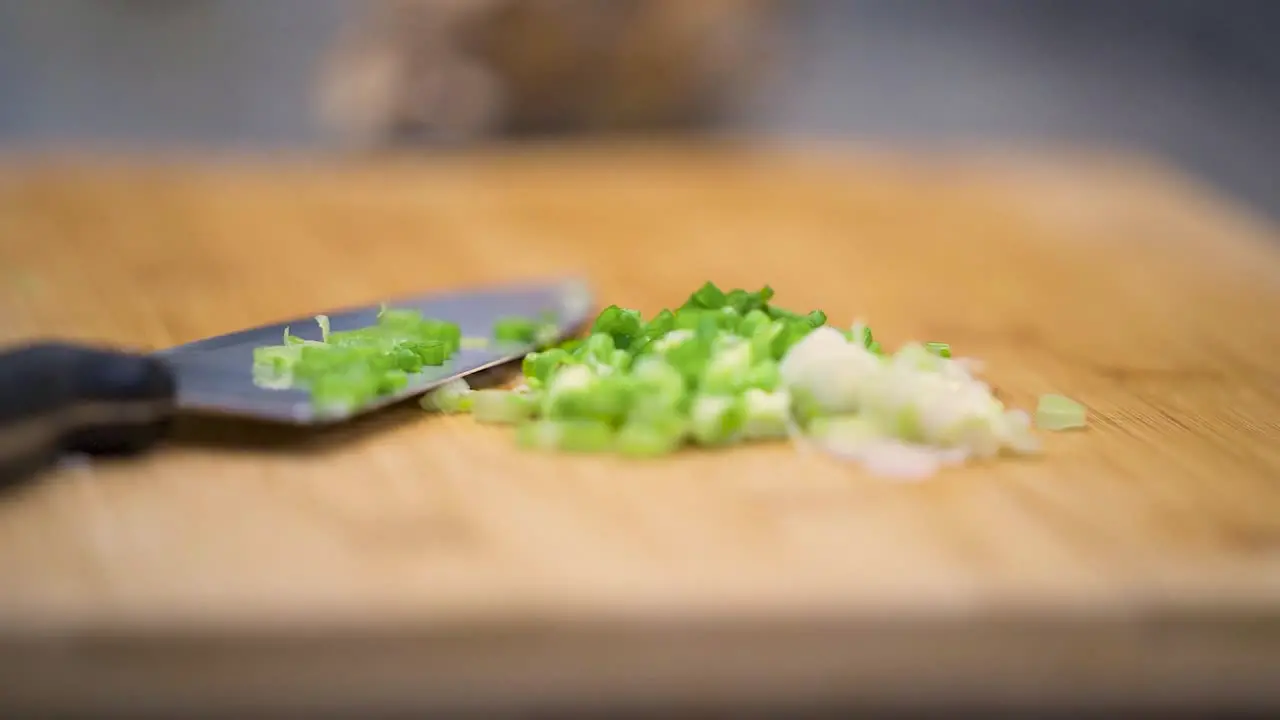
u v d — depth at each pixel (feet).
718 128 4.35
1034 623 1.66
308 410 1.85
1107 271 2.79
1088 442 1.97
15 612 1.60
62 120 5.20
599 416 1.89
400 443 1.90
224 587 1.63
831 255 2.86
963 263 2.82
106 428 1.81
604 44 3.94
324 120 4.45
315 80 5.29
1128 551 1.73
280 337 2.08
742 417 1.89
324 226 2.94
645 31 3.94
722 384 1.91
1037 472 1.88
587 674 1.63
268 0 5.26
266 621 1.61
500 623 1.63
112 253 2.72
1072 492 1.83
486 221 3.02
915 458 1.88
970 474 1.86
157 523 1.73
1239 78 6.27
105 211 3.00
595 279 2.69
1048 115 5.74
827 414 1.92
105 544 1.69
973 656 1.66
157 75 5.26
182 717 1.61
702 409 1.88
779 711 1.65
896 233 3.01
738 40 4.13
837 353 1.92
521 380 2.09
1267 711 1.68
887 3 6.97
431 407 1.98
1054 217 3.20
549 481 1.82
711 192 3.37
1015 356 2.33
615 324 2.01
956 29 6.81
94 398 1.80
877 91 5.96
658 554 1.70
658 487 1.81
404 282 2.63
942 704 1.66
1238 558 1.72
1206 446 1.97
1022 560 1.71
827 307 2.56
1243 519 1.79
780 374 1.93
